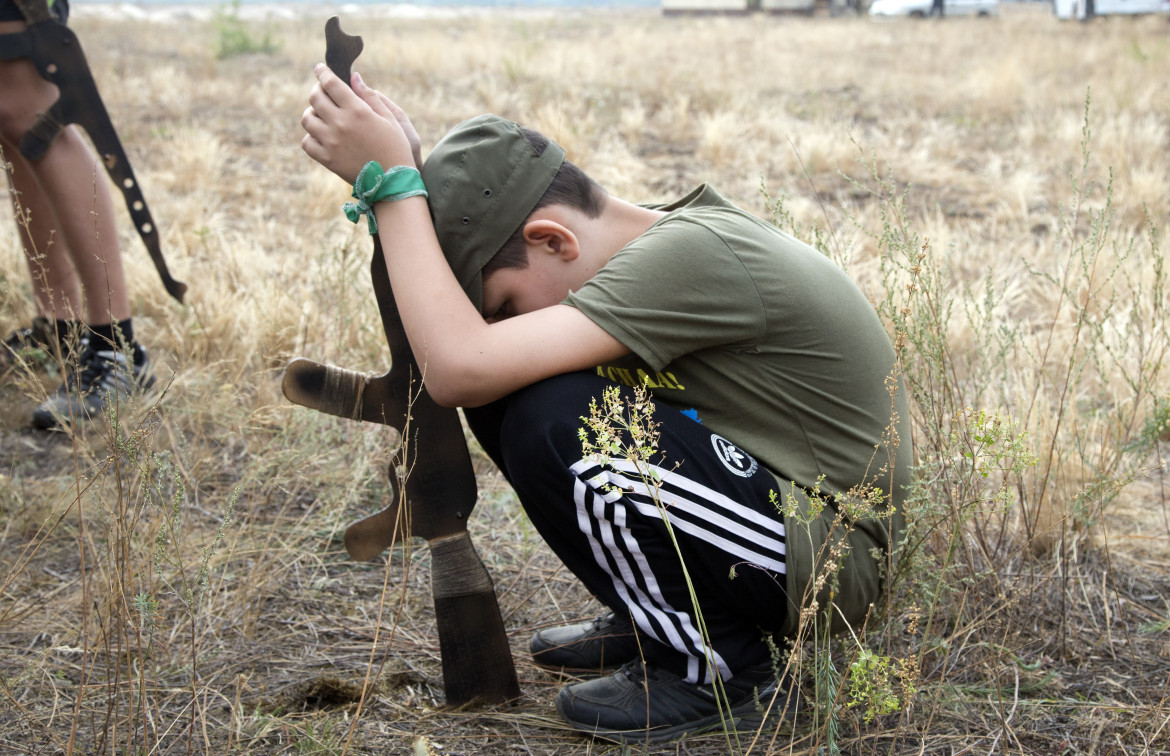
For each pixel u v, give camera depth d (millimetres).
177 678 1878
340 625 2098
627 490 1563
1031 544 2219
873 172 2400
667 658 1729
